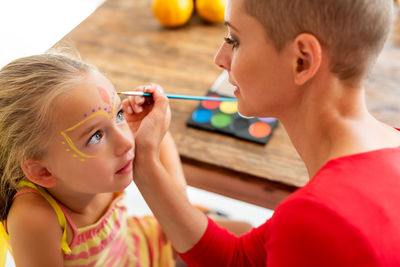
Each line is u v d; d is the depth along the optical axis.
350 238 0.59
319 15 0.64
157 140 0.90
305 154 0.80
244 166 1.11
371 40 0.67
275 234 0.65
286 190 1.09
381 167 0.64
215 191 1.22
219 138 1.18
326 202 0.60
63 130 0.79
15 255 0.92
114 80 1.32
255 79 0.74
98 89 0.81
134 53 1.43
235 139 1.18
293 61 0.69
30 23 2.49
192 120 1.21
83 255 0.98
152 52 1.44
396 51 1.43
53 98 0.77
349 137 0.69
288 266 0.64
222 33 1.53
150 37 1.51
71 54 0.96
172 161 1.10
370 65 0.70
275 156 1.14
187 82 1.33
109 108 0.82
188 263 0.94
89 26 1.54
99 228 1.00
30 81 0.78
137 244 1.14
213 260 0.91
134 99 0.96
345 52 0.67
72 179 0.85
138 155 0.89
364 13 0.64
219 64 0.82
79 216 0.96
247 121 1.21
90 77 0.81
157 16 1.51
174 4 1.47
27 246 0.89
